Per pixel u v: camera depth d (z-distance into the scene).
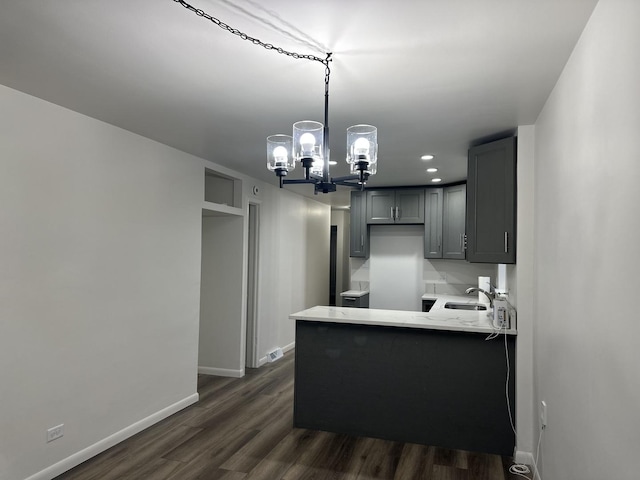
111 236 3.28
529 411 3.06
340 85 2.46
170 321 3.94
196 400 4.31
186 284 4.15
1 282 2.53
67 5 1.71
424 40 1.94
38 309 2.74
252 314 5.62
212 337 5.33
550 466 2.41
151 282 3.70
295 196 6.77
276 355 6.04
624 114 1.33
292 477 2.85
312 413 3.63
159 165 3.78
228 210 4.88
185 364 4.16
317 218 7.66
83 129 3.04
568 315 2.01
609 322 1.44
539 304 2.78
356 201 6.35
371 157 2.08
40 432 2.75
